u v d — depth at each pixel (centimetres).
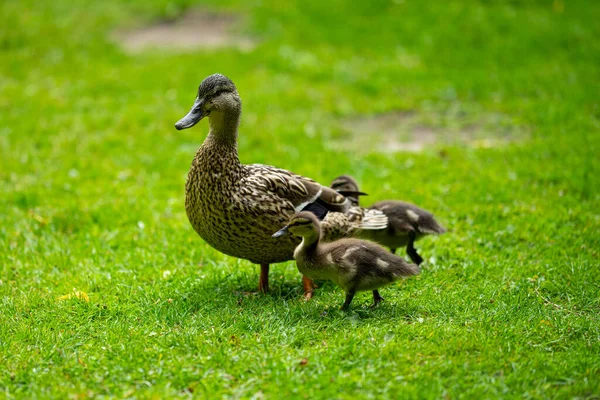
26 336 712
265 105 1733
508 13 2262
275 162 1398
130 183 1310
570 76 1830
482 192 1175
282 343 684
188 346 677
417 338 685
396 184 1253
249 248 824
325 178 1308
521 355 657
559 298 808
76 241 1023
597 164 1267
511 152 1378
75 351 674
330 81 1919
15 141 1509
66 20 2453
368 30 2233
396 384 605
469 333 693
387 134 1587
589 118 1543
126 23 2467
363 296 816
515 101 1706
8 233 1047
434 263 912
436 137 1553
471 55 2028
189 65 2034
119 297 818
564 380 619
